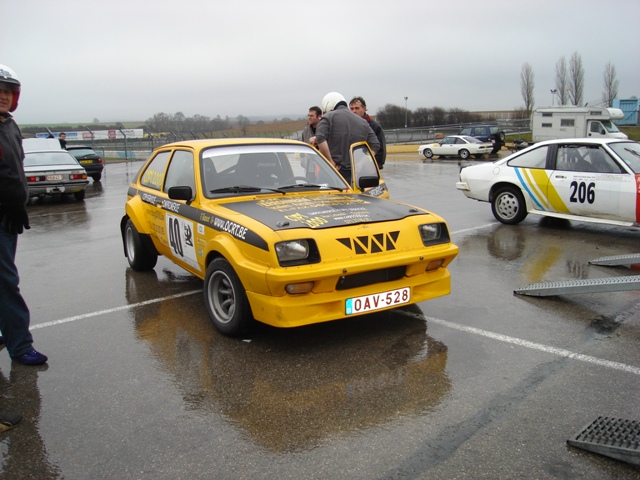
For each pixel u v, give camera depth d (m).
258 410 3.36
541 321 4.76
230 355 4.17
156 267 6.98
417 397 3.47
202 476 2.74
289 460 2.85
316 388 3.62
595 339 4.35
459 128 48.16
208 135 32.09
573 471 2.71
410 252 4.34
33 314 5.27
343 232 4.13
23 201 3.98
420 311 5.05
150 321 4.96
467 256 7.17
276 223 4.13
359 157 6.24
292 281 3.83
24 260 7.60
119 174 23.50
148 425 3.23
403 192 14.30
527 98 65.12
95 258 7.60
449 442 2.97
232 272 4.29
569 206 8.49
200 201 4.91
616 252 7.24
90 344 4.47
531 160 9.02
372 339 4.41
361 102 7.69
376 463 2.81
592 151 8.40
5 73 3.70
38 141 15.96
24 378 3.90
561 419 3.18
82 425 3.25
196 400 3.50
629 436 2.91
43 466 2.87
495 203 9.47
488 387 3.58
